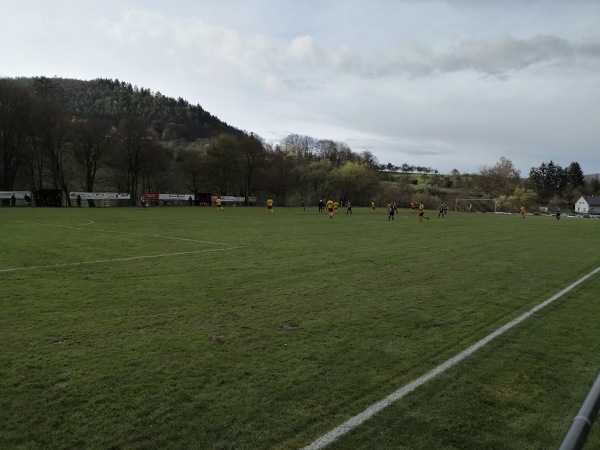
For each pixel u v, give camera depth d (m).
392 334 6.56
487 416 4.21
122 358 5.39
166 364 5.22
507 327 7.04
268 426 3.89
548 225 38.66
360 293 9.25
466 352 5.86
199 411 4.12
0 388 4.52
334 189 94.88
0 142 58.09
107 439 3.64
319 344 6.05
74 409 4.12
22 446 3.51
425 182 128.88
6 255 13.45
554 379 5.10
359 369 5.21
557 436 3.89
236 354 5.60
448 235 24.38
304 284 10.02
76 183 72.75
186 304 8.03
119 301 8.15
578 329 7.06
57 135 61.69
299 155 118.31
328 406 4.29
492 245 19.55
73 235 19.70
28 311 7.36
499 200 95.62
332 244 18.28
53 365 5.13
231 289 9.35
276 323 6.98
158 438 3.67
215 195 82.62
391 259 14.29
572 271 12.75
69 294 8.62
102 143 66.12
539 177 138.50
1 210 42.81
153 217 35.06
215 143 78.81
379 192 97.94
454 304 8.50
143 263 12.47
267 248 16.42
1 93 57.03
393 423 4.02
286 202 91.12
